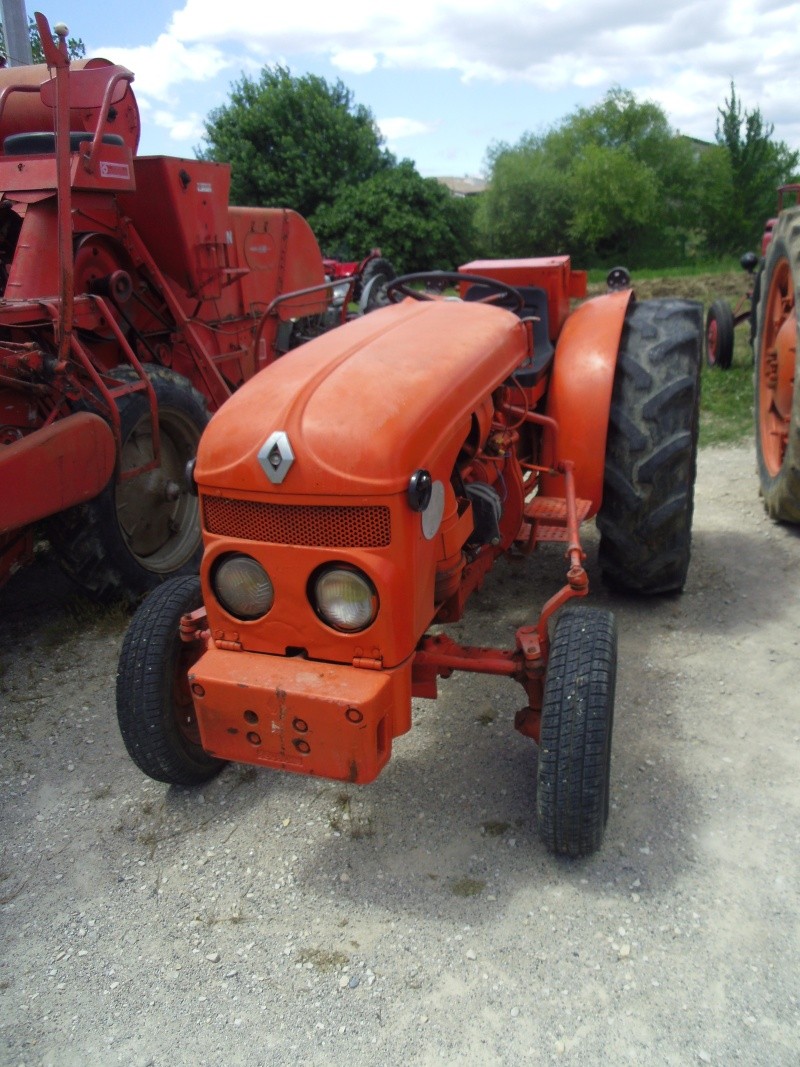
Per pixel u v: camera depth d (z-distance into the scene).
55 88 3.71
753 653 3.78
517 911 2.49
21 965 2.44
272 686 2.33
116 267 4.88
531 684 2.72
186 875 2.73
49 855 2.87
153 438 4.56
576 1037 2.11
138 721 2.82
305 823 2.91
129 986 2.35
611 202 36.44
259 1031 2.19
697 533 5.10
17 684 3.97
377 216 31.16
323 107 34.06
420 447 2.31
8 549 4.11
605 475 3.76
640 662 3.73
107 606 4.55
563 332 3.99
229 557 2.43
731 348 8.79
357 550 2.26
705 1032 2.10
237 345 6.22
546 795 2.48
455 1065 2.06
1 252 4.75
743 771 3.03
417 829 2.85
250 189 34.25
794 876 2.56
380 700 2.30
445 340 2.83
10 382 3.81
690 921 2.42
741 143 38.75
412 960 2.36
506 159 37.62
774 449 5.27
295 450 2.25
